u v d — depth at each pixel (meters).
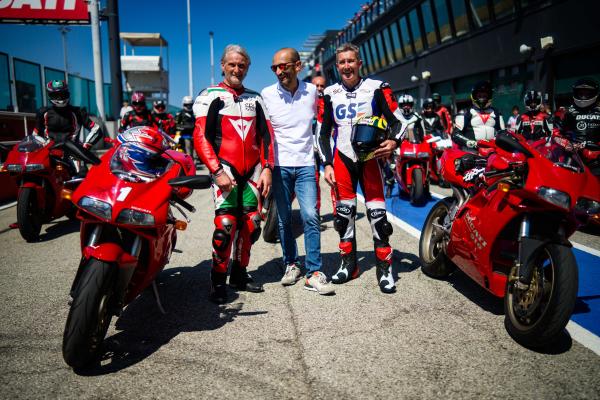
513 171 3.22
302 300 3.90
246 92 3.93
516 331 3.04
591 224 6.22
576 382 2.60
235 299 3.95
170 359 2.91
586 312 3.59
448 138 10.52
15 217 7.83
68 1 18.77
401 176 8.58
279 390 2.55
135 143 3.24
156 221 2.97
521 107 16.05
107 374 2.74
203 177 3.04
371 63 30.83
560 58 14.18
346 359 2.88
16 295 4.08
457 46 19.66
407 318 3.49
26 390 2.57
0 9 18.61
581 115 7.03
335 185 4.26
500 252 3.47
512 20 15.80
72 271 4.77
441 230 4.24
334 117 4.21
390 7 25.23
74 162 6.67
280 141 4.16
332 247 5.57
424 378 2.65
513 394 2.49
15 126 11.62
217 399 2.47
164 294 4.08
